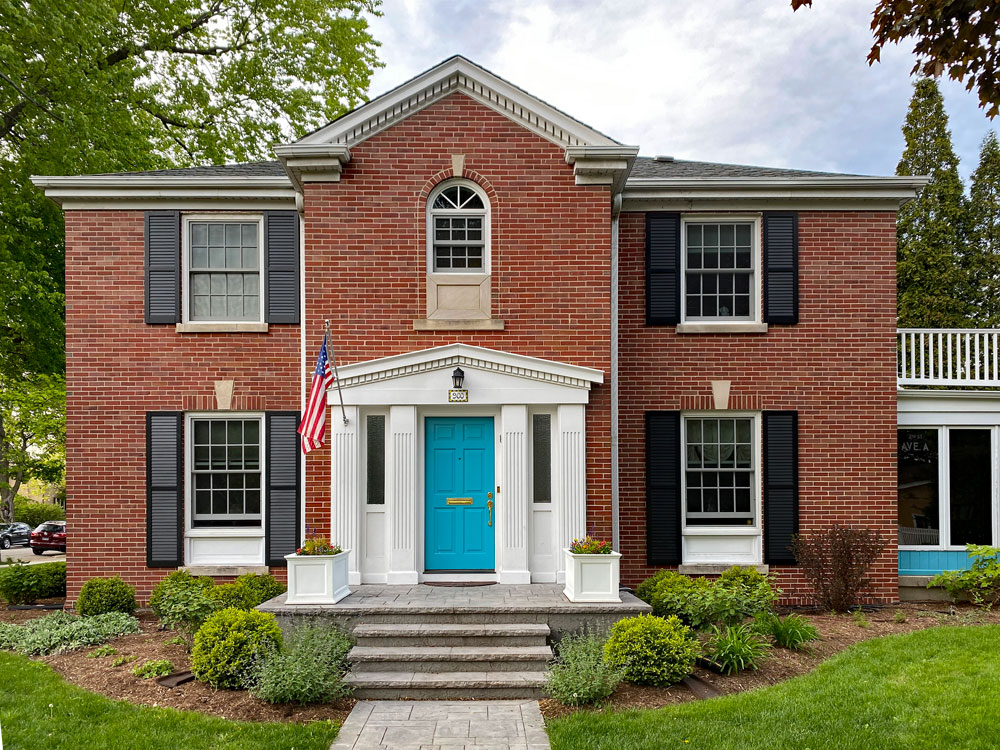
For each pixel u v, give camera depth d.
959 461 11.78
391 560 9.63
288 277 11.12
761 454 11.12
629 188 11.04
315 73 21.77
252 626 7.34
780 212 11.28
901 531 11.75
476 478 10.09
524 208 10.17
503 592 9.05
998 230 24.28
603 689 6.69
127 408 10.98
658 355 11.19
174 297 11.03
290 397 11.04
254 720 6.33
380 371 9.77
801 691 6.66
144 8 19.12
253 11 20.84
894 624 9.62
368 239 10.10
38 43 14.37
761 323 11.17
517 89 9.98
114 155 15.84
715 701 6.51
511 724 6.31
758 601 8.61
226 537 10.98
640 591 9.80
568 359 10.07
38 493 55.06
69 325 10.99
